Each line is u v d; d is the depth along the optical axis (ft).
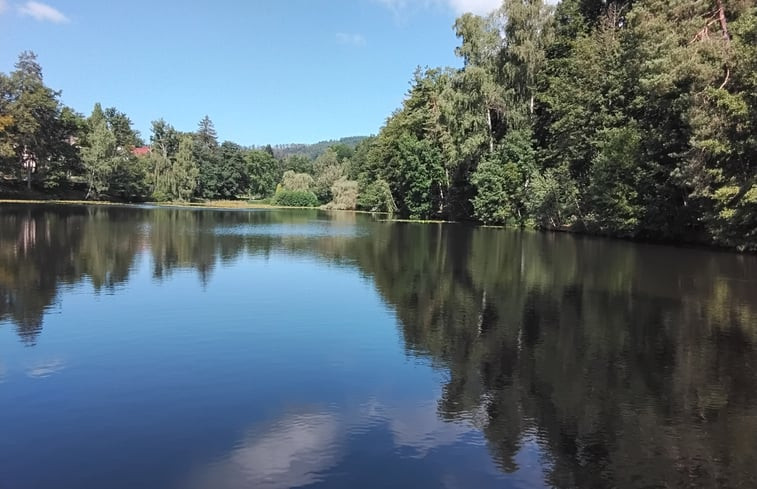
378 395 22.44
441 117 171.83
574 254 76.28
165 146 343.67
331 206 266.98
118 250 70.54
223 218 160.25
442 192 186.29
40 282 47.39
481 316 37.27
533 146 147.95
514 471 16.31
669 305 41.29
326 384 23.65
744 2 78.48
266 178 385.09
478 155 158.61
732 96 71.46
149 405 21.02
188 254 69.36
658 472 16.43
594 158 114.52
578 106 123.65
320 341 30.53
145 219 136.87
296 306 39.81
